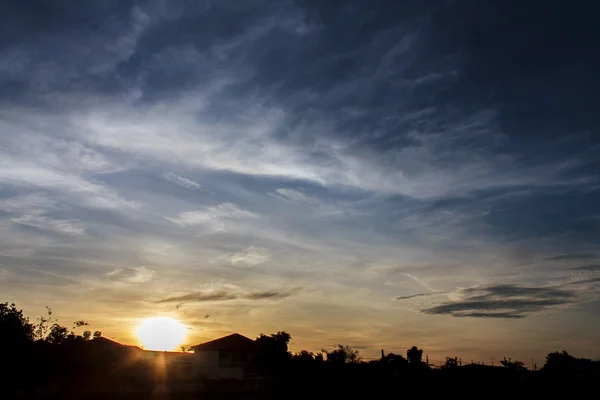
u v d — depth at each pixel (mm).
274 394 43312
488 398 43969
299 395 43625
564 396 43812
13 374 34906
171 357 62969
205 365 59844
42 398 35469
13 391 35469
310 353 60562
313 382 50031
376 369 55938
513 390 45906
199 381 45531
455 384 47688
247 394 41812
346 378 51875
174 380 44844
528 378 49781
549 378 49219
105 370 38469
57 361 36375
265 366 60250
